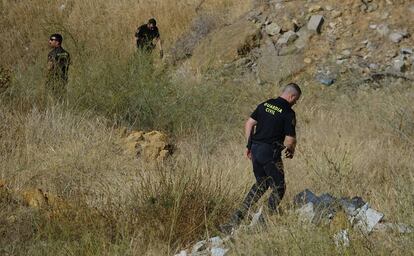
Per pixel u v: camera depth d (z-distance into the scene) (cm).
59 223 1273
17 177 1634
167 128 2272
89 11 3894
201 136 2148
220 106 2388
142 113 2272
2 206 1394
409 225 1123
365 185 1533
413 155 1892
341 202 1291
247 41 3183
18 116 2034
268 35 3231
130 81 2292
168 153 1956
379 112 2305
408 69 2884
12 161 1731
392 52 2970
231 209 1402
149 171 1666
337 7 3262
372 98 2541
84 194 1513
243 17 3422
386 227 1200
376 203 1392
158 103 2288
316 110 2511
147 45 2638
